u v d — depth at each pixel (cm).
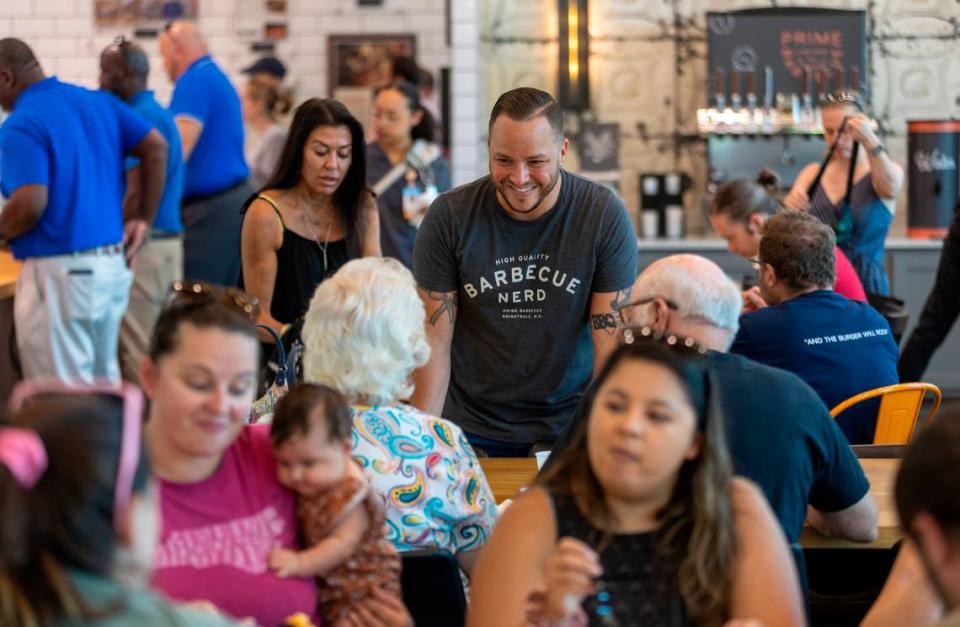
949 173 1141
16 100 841
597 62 1209
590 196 559
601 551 331
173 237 992
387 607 353
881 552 535
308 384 354
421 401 571
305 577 345
